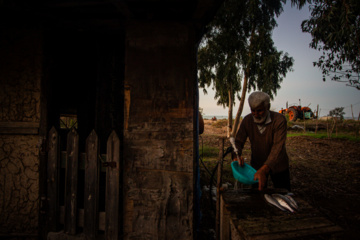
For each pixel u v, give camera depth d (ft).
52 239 6.81
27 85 7.39
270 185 14.71
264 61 33.42
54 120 7.60
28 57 7.40
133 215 6.29
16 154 7.38
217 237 5.93
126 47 6.32
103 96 10.10
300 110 65.51
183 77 6.12
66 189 6.77
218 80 36.70
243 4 32.35
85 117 11.94
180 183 6.10
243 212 4.70
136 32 6.28
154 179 6.20
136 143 6.27
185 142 6.08
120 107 10.35
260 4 32.65
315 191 13.58
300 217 4.46
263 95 6.93
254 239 3.66
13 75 7.44
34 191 7.33
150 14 6.05
